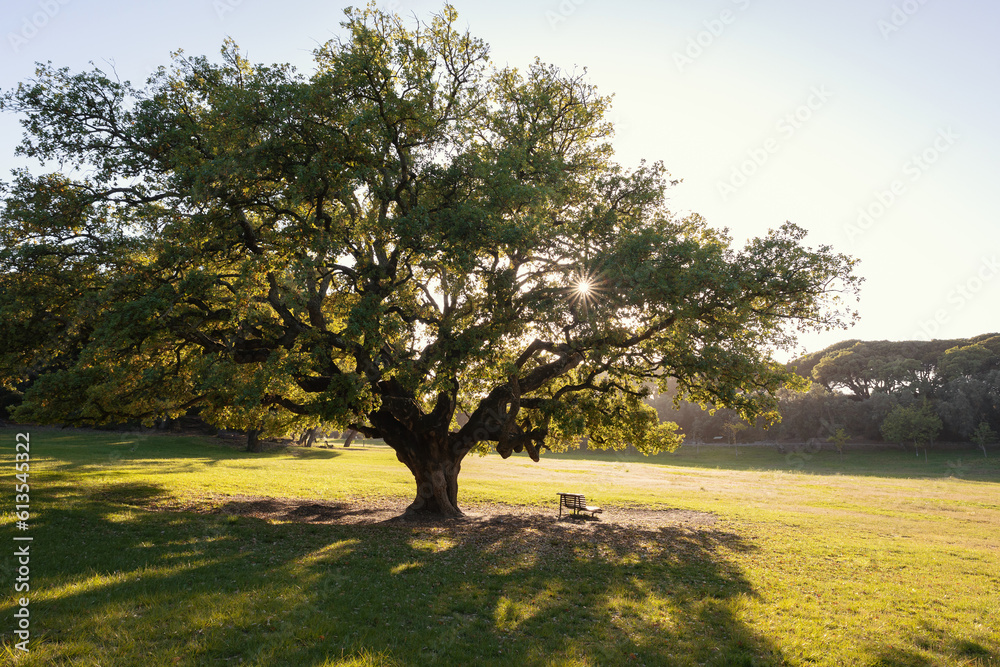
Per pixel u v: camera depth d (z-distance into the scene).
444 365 14.55
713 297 14.54
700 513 22.48
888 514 23.89
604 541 15.22
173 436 51.50
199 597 8.24
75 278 14.33
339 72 14.47
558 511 22.34
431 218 15.27
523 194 14.42
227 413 19.66
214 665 6.15
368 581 9.90
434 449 18.81
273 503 19.91
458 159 15.38
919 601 10.37
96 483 19.98
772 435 88.25
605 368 17.70
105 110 15.49
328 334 15.74
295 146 14.45
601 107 19.44
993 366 74.06
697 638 7.93
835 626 8.70
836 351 91.38
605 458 79.00
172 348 16.69
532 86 18.58
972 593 11.20
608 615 8.82
